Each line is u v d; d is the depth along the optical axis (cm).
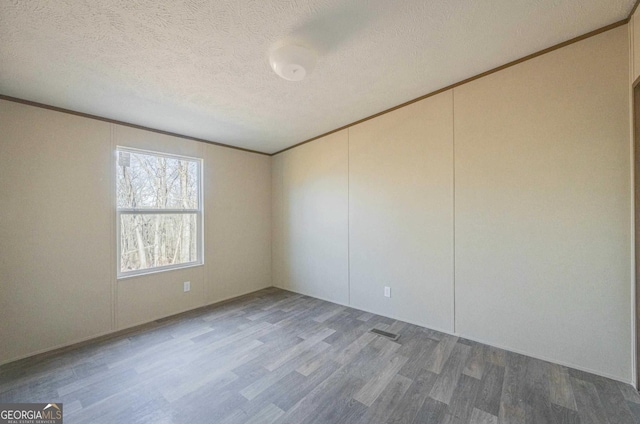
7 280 230
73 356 237
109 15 149
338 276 371
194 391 191
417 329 288
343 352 243
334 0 150
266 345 256
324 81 241
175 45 178
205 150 375
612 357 200
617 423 160
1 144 228
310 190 404
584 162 208
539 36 200
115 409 173
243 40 178
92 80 214
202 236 369
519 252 236
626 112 195
